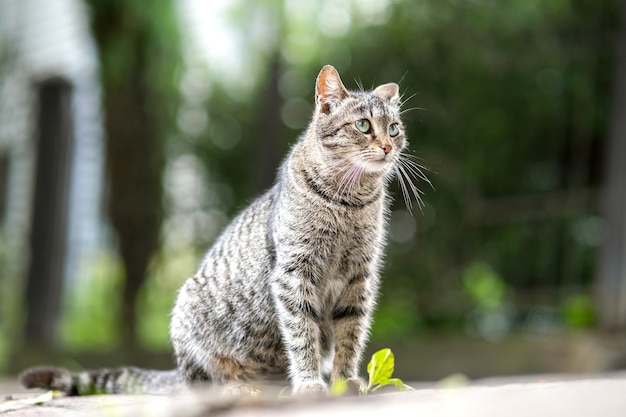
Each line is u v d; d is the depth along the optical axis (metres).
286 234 4.90
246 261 5.10
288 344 4.87
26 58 14.65
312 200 4.96
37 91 11.96
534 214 10.18
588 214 9.95
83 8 12.56
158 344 11.67
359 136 5.22
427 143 10.62
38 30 14.59
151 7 12.23
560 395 3.06
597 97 10.23
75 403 4.37
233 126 12.62
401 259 10.86
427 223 10.72
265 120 10.77
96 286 13.19
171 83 12.77
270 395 5.02
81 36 13.96
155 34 12.41
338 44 11.66
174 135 12.84
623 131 8.94
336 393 4.11
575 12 10.33
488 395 3.22
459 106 10.73
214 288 5.22
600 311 9.13
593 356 8.42
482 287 10.48
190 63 13.08
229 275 5.16
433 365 9.02
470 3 10.66
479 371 8.92
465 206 10.58
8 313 12.62
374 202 5.13
